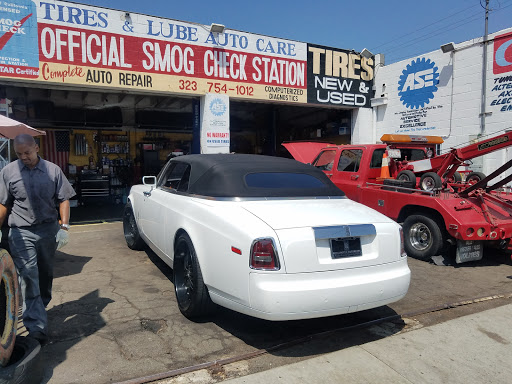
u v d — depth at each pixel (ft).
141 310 12.96
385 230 10.92
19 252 10.21
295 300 9.39
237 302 10.08
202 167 13.75
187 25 31.55
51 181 10.74
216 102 33.12
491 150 19.36
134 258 19.42
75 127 43.14
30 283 10.28
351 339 11.35
